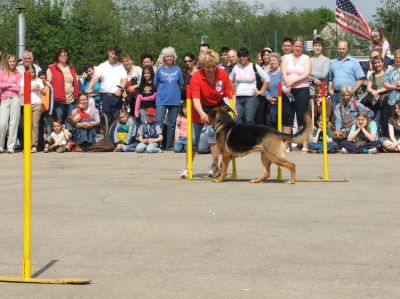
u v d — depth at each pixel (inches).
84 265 271.0
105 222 348.8
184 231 327.9
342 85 668.1
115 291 238.7
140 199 413.1
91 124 706.2
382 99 668.1
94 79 728.3
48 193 435.8
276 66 653.9
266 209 379.9
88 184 473.7
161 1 2159.2
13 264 273.0
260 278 251.9
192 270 262.8
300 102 639.8
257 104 644.1
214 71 476.1
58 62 710.5
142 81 703.7
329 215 362.6
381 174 513.0
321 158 620.7
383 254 283.3
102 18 2167.8
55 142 698.2
